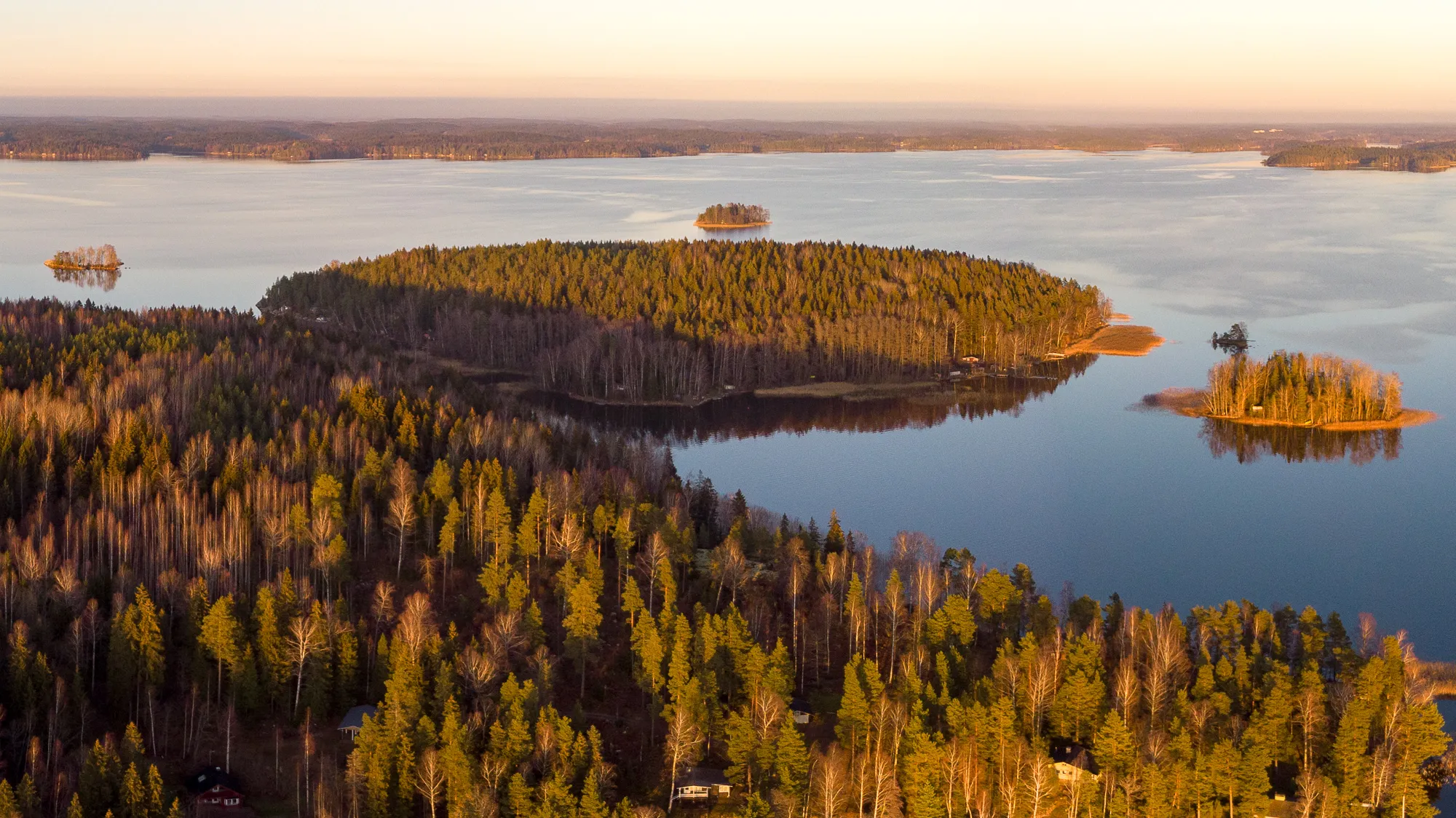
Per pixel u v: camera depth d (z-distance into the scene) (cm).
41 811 7538
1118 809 7575
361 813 7688
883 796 7700
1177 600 12275
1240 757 7738
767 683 8688
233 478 11956
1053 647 9162
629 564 11050
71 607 9538
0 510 11438
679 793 8012
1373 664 8631
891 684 8956
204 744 8469
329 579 10394
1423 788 8150
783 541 11162
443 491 11662
